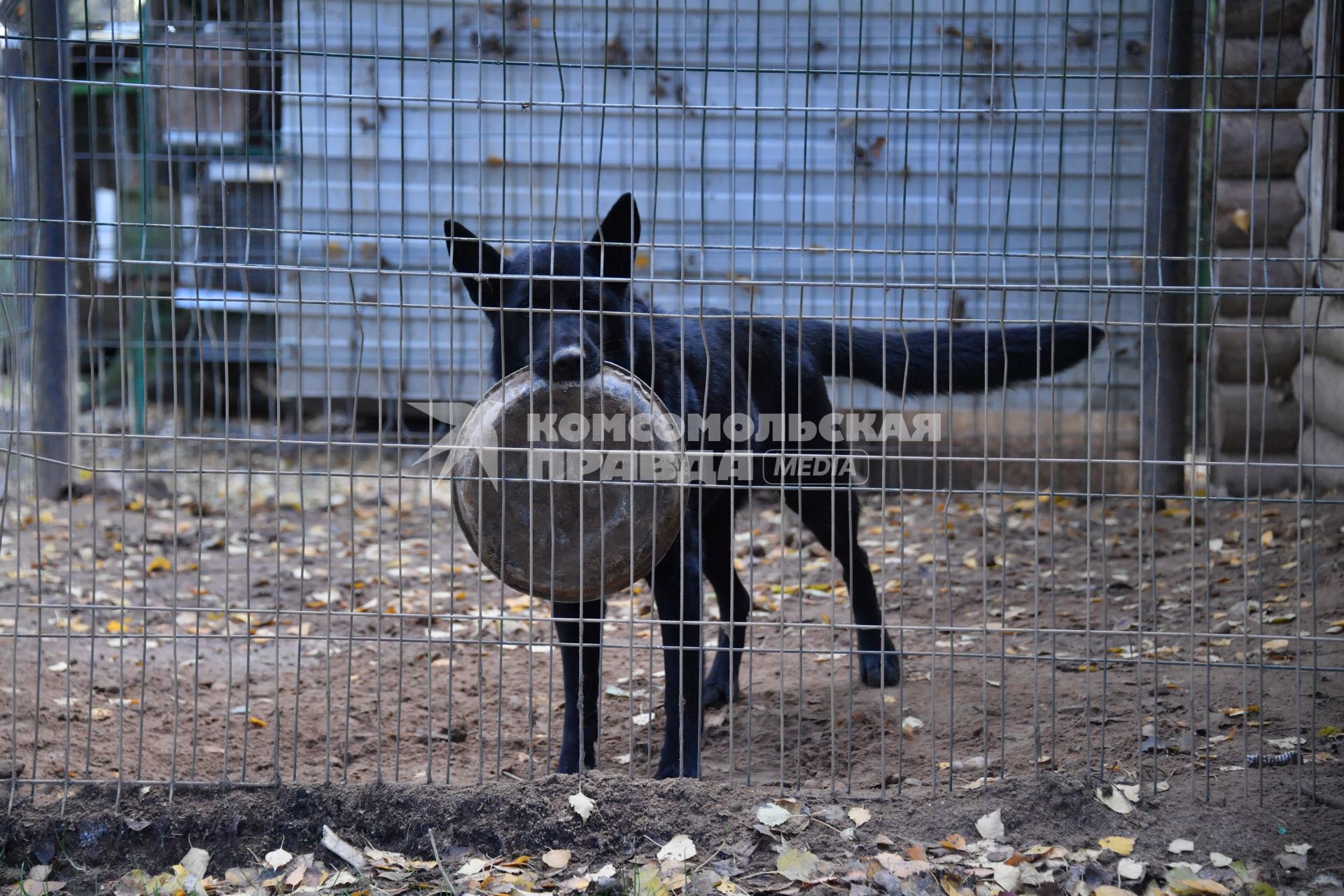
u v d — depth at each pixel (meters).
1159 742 3.67
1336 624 4.59
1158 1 6.49
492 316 3.88
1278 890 2.82
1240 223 6.71
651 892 2.81
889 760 3.82
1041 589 5.69
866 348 4.55
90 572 6.17
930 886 2.86
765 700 4.48
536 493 3.36
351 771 3.83
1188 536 6.33
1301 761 3.37
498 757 3.41
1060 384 7.61
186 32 8.37
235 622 5.52
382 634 5.39
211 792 3.29
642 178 8.00
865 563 4.64
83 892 3.02
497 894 2.86
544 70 7.98
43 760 3.66
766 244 7.97
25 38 3.29
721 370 3.97
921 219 7.70
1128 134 7.45
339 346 8.70
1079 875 2.89
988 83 7.52
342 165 8.34
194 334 9.04
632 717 3.44
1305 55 6.59
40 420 7.45
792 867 2.95
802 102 7.79
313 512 7.60
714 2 7.74
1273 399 6.80
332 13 8.14
